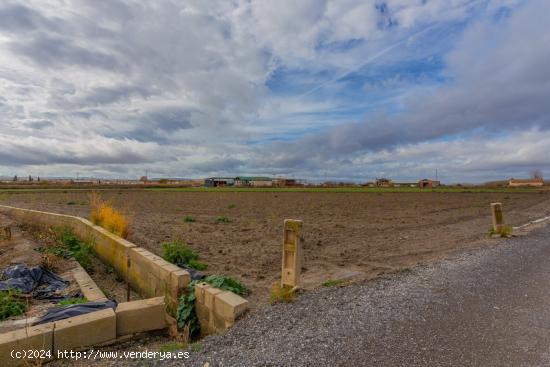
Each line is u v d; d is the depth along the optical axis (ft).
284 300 19.88
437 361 13.11
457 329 15.81
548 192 220.84
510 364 12.91
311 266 33.37
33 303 26.23
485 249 34.45
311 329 15.83
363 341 14.66
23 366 16.14
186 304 21.29
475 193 207.10
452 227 59.47
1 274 31.65
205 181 481.46
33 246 44.88
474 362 13.04
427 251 38.68
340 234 53.01
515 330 15.74
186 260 33.22
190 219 69.26
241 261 35.68
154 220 70.79
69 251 41.88
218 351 14.53
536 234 44.55
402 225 63.46
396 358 13.32
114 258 36.76
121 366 15.42
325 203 125.08
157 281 25.58
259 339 15.20
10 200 135.03
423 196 173.88
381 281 23.21
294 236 21.21
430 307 18.39
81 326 17.88
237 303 18.12
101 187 316.19
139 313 20.29
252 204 119.85
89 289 29.73
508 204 113.19
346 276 28.12
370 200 142.31
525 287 22.09
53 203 117.60
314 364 13.00
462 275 24.70
